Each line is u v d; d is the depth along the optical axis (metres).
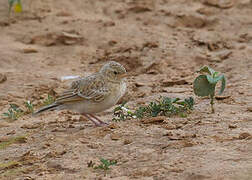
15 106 14.46
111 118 13.06
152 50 19.67
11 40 21.47
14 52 20.27
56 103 12.18
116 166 9.47
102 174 9.18
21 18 23.41
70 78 17.84
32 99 16.09
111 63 12.09
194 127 11.09
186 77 16.70
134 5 24.53
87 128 12.13
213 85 12.09
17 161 10.49
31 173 9.75
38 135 12.15
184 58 18.92
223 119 11.52
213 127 10.98
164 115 12.30
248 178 8.27
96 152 10.30
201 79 12.12
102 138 11.09
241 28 21.91
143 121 11.87
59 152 10.50
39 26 22.59
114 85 11.95
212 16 23.06
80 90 11.95
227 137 10.23
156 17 23.09
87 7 24.70
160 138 10.62
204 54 19.16
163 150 9.93
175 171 8.91
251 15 23.14
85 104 11.98
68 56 20.22
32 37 21.48
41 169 9.82
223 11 23.55
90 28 22.30
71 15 23.83
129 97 15.16
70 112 14.38
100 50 20.53
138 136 10.89
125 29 22.06
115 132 11.25
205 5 24.34
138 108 13.68
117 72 11.95
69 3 25.02
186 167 8.98
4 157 10.88
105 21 22.84
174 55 19.17
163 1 24.83
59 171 9.63
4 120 14.08
